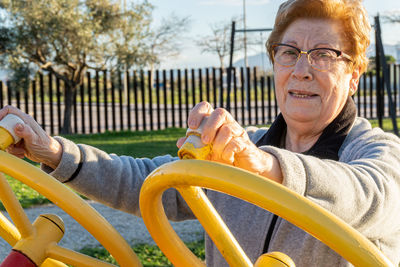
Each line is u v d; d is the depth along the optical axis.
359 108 13.97
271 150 0.84
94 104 27.30
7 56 12.76
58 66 13.14
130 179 1.34
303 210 0.60
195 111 0.79
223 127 0.77
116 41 13.55
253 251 1.26
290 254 1.19
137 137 10.71
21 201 5.16
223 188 0.63
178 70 13.00
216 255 1.37
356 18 1.28
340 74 1.29
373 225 0.93
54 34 12.37
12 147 1.14
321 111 1.31
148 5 14.04
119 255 0.88
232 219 1.31
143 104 12.90
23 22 12.70
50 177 0.84
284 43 1.32
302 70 1.28
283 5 1.35
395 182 1.00
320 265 1.18
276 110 13.20
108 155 1.34
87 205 0.86
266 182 0.62
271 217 1.23
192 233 4.32
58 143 1.20
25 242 0.86
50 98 12.87
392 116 9.88
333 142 1.31
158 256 3.69
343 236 0.59
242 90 13.17
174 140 9.79
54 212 4.88
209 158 0.79
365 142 1.23
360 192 0.88
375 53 11.05
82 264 0.88
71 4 13.02
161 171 0.68
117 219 4.82
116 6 13.71
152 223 0.79
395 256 1.14
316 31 1.28
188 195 0.70
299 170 0.81
